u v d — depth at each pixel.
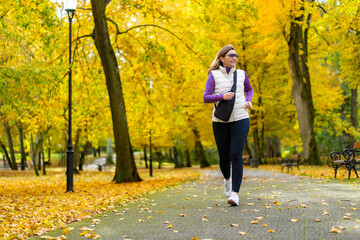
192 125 28.12
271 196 5.47
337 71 23.67
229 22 21.22
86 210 5.32
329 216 3.68
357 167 11.37
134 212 4.74
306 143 18.56
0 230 4.00
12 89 8.89
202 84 18.53
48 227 4.13
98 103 15.64
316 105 22.45
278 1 15.80
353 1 14.45
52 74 8.96
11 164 31.70
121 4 12.82
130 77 15.24
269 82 23.67
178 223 3.69
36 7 10.31
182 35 14.27
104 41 12.12
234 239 2.88
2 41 11.74
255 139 25.39
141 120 16.19
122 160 12.18
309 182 7.98
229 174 5.19
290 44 18.72
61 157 48.25
